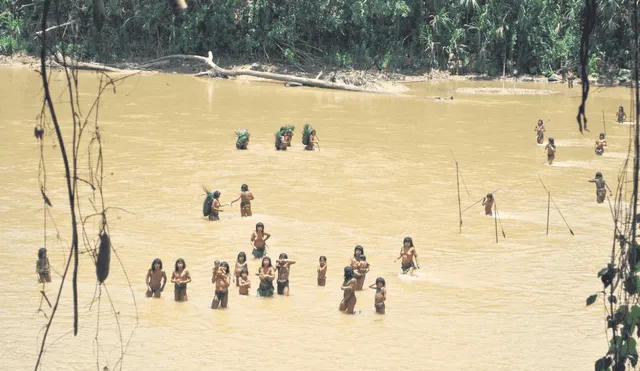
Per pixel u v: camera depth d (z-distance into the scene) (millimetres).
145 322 52406
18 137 120438
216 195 78562
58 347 47844
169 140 122625
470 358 47562
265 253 68125
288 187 93562
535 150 121688
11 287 58125
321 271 60781
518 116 160000
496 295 59281
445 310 56031
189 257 66875
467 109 170250
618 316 29688
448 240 73875
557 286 61406
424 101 184500
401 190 93438
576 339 50844
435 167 107375
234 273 61062
